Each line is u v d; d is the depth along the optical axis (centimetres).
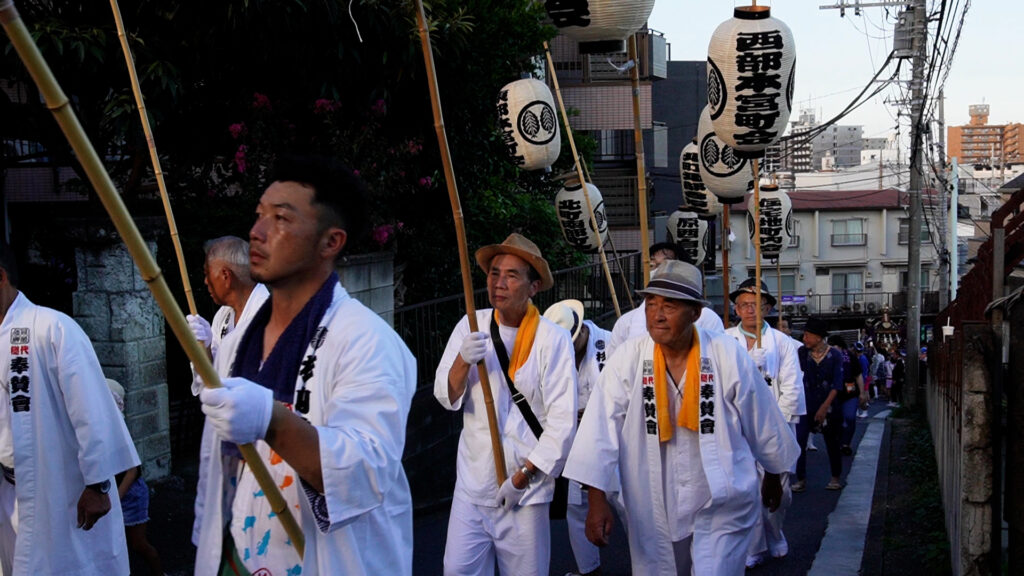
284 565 241
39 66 161
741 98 530
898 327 4156
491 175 1219
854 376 1180
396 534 256
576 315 648
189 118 905
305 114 917
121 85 762
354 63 841
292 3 748
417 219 1095
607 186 2320
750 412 439
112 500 424
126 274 715
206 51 793
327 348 241
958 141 11400
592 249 984
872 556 667
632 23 491
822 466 1114
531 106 812
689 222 1084
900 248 4744
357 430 228
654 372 434
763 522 661
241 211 874
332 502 218
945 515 708
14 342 397
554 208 1430
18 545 395
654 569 443
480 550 475
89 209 820
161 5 739
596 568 630
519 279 480
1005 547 575
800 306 4647
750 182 709
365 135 895
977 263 918
